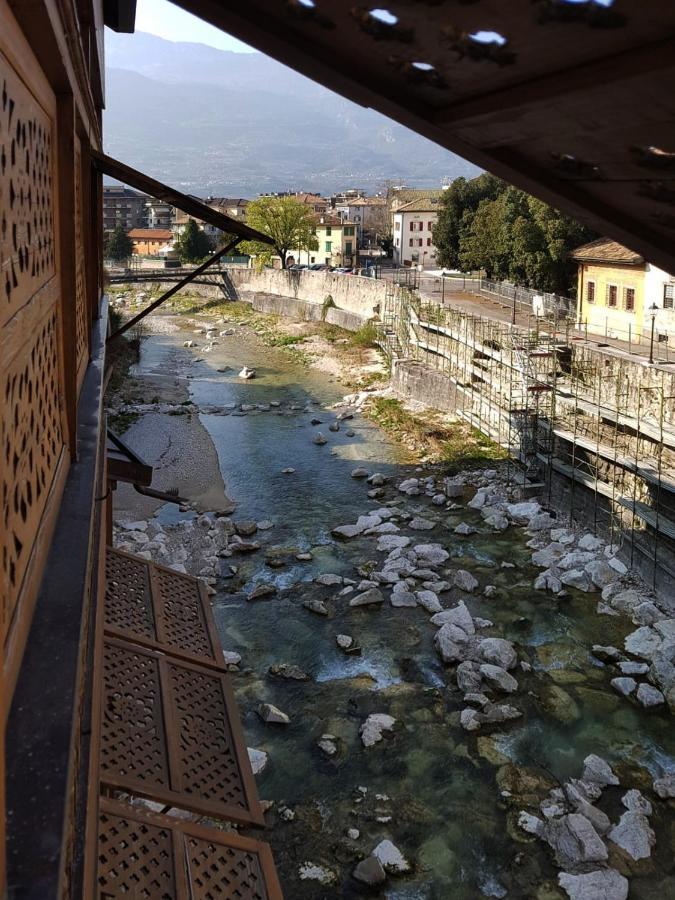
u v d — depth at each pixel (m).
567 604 18.91
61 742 2.23
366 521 24.30
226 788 6.39
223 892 5.62
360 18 2.66
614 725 14.39
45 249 4.15
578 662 16.52
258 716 14.81
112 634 7.57
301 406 40.56
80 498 4.53
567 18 2.14
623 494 21.95
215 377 48.25
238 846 6.05
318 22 2.83
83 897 2.60
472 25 2.40
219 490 28.05
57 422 4.76
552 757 13.53
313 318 65.12
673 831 11.79
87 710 3.65
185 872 5.50
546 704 15.04
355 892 10.84
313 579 20.67
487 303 45.44
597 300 37.50
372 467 30.06
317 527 24.31
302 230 76.81
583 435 24.31
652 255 3.88
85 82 6.02
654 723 14.42
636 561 20.16
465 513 24.91
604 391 24.81
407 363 41.31
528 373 27.31
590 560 20.70
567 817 11.67
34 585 3.14
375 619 18.41
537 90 2.65
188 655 7.79
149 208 163.12
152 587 8.77
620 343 31.91
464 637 17.11
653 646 16.61
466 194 64.12
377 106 3.37
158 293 85.50
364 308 59.91
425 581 20.19
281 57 3.21
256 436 35.09
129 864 5.39
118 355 50.72
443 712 14.85
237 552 22.44
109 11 12.07
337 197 137.12
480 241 52.91
